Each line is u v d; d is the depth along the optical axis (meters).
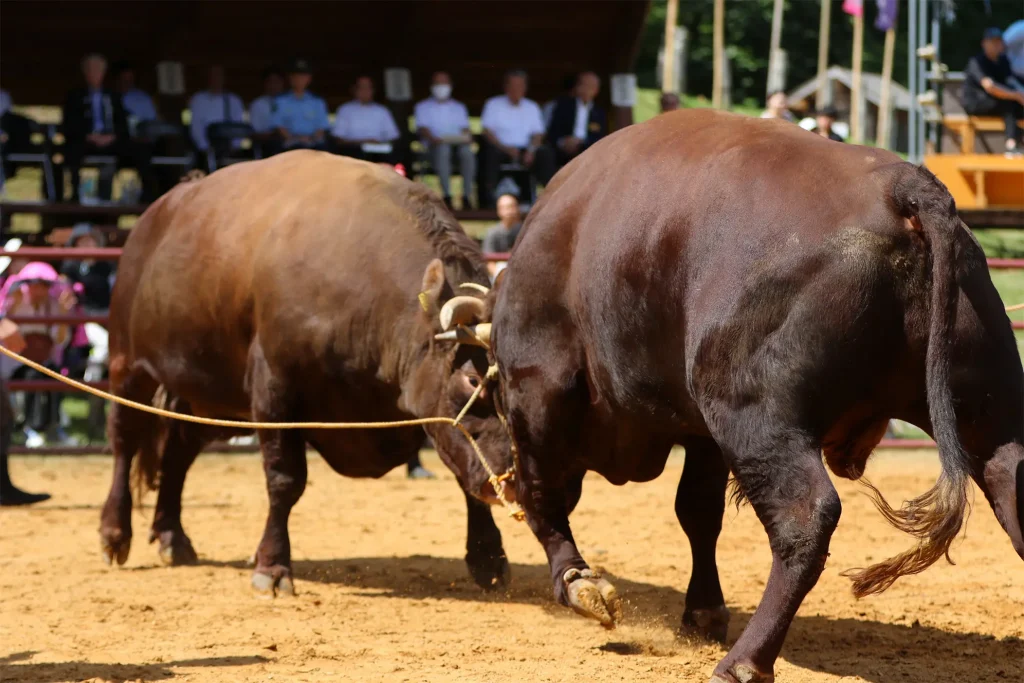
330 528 19.39
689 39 80.06
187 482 24.19
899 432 29.88
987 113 36.31
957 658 10.81
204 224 15.73
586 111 33.41
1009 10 77.06
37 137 35.72
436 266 13.21
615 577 15.27
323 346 14.10
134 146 31.48
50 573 15.85
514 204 28.03
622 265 9.29
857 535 17.98
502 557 14.77
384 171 15.00
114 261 28.91
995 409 8.22
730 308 8.44
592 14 35.53
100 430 28.20
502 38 36.25
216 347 15.48
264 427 13.05
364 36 36.03
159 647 11.59
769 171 8.68
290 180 15.20
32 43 34.75
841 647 11.27
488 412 13.12
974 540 17.20
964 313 8.11
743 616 12.88
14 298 26.11
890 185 8.22
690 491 11.45
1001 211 34.56
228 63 36.31
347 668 10.62
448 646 11.52
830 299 8.11
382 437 14.65
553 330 10.51
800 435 8.25
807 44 79.12
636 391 9.59
